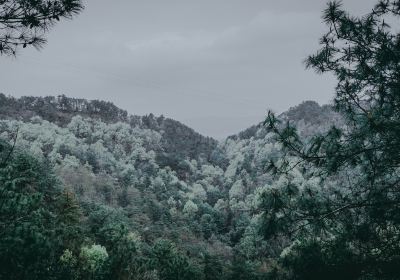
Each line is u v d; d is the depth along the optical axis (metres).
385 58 4.93
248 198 111.62
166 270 23.50
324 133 5.43
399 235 4.56
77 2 3.79
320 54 5.57
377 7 5.26
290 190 5.11
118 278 17.17
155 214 79.75
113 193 91.75
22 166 21.27
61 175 89.94
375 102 5.29
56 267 8.73
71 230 19.34
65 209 26.78
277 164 5.20
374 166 4.94
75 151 156.25
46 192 29.16
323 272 4.54
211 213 101.69
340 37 5.41
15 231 6.14
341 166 5.19
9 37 3.76
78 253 17.95
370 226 4.72
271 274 5.11
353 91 5.47
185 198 125.88
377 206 4.63
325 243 4.93
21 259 6.19
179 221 82.12
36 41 3.84
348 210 5.04
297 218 5.07
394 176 5.05
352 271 4.46
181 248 52.41
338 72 5.54
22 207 6.55
